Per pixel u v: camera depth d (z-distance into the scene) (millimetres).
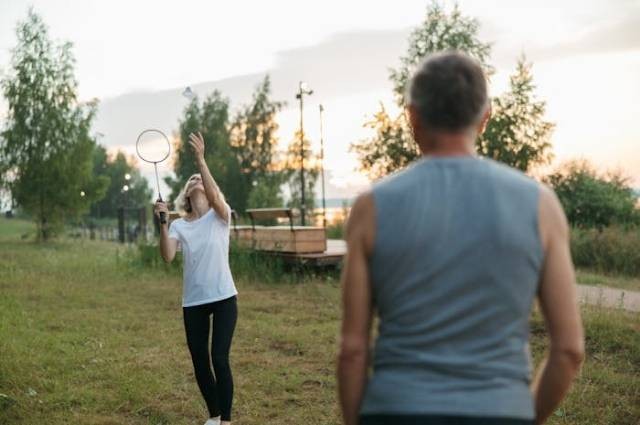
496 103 29703
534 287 1663
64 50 31922
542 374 1722
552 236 1670
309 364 6812
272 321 9148
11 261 18578
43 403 5586
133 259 16953
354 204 1731
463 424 1554
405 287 1640
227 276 4793
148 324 9055
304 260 13203
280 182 52812
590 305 9672
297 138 51344
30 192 31516
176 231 4801
